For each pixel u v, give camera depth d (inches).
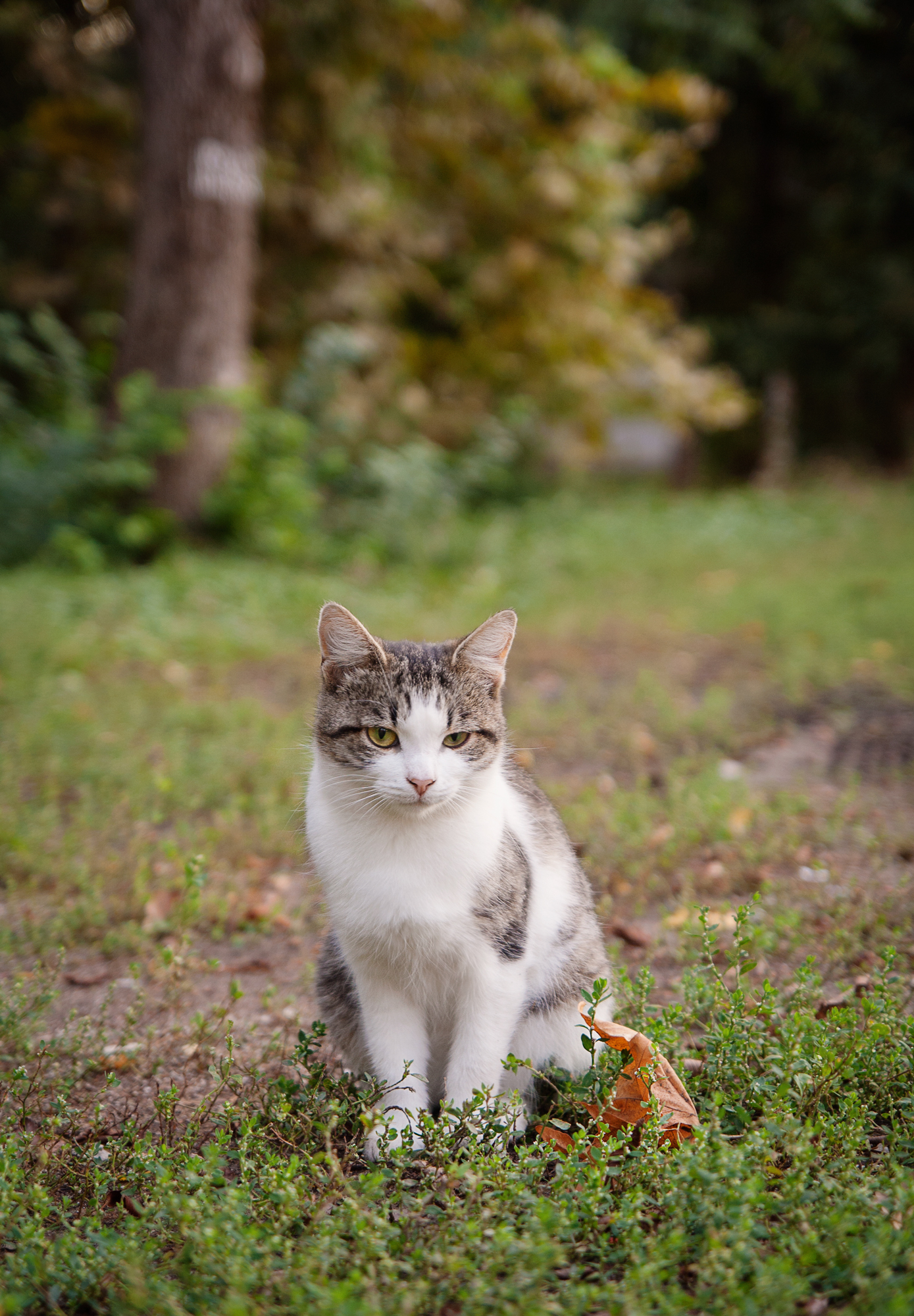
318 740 133.3
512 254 595.8
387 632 354.6
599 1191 97.0
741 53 705.0
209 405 444.5
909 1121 114.3
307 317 562.6
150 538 432.1
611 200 606.5
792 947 160.7
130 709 280.5
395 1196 102.6
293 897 195.6
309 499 459.2
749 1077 117.3
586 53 564.4
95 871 195.8
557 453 692.1
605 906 173.2
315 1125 107.2
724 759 256.4
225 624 360.8
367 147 544.1
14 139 588.1
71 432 431.2
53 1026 153.6
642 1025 128.8
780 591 414.6
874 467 860.0
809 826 207.0
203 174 431.8
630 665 339.0
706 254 865.5
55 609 357.7
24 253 627.8
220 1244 90.7
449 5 506.3
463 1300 87.2
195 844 205.3
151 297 441.7
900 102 754.8
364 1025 129.0
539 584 450.9
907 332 792.9
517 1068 128.6
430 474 497.7
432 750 124.6
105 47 580.1
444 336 653.9
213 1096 120.9
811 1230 92.3
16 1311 87.0
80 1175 110.9
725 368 827.4
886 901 168.2
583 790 226.7
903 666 311.4
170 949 154.6
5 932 173.9
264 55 499.8
